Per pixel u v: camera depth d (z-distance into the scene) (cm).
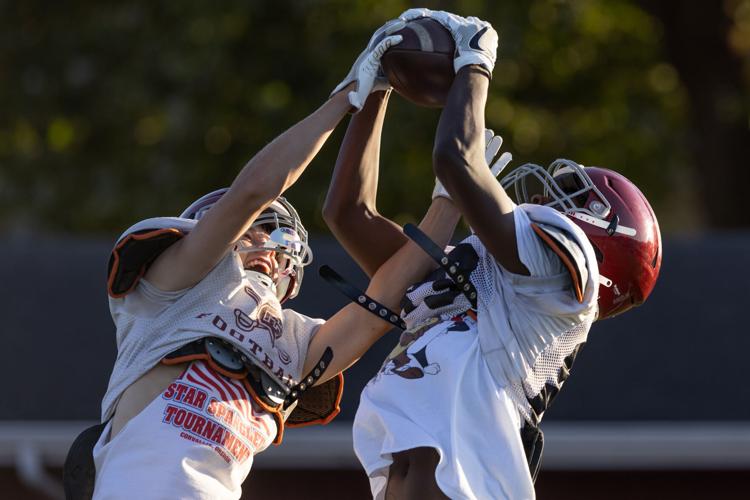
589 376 2402
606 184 1124
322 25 4372
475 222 1030
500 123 4616
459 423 1023
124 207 4419
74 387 2403
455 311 1074
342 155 1194
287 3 4331
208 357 1078
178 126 4369
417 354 1061
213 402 1072
